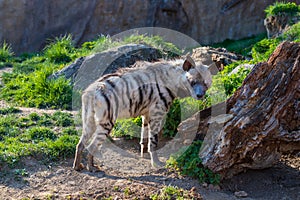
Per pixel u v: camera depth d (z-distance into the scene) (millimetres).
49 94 12367
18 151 9359
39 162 9258
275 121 8688
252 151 8977
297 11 17719
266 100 8734
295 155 10156
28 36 21359
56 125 10766
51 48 15984
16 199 8148
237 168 9203
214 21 23938
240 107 8844
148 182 8742
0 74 14391
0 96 12617
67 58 15344
